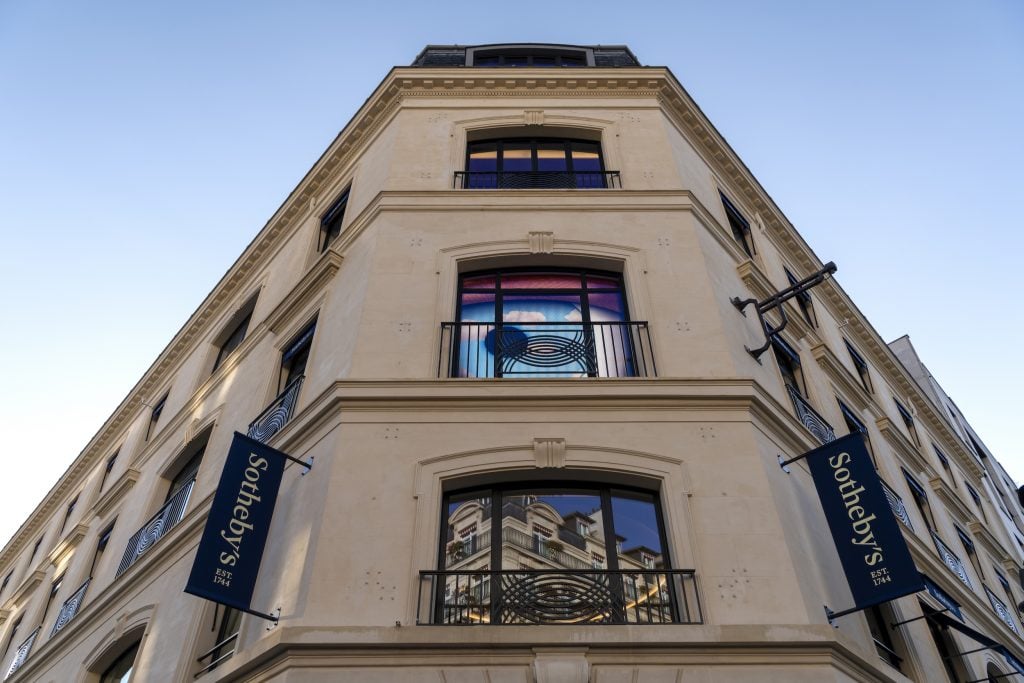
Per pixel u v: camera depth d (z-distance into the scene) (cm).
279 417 1132
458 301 1130
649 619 762
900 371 2178
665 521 853
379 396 944
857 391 1555
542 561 826
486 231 1209
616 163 1379
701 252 1184
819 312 1794
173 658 1005
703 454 897
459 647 709
